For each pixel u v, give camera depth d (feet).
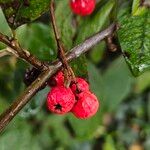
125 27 0.52
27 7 0.47
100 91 0.84
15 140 0.90
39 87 0.44
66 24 0.65
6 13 0.47
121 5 0.61
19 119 0.68
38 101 0.67
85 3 0.59
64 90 0.48
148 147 1.35
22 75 0.70
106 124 1.30
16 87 0.71
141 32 0.51
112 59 0.94
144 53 0.49
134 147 1.32
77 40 0.63
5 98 0.70
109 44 0.59
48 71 0.45
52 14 0.46
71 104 0.48
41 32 0.71
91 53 0.82
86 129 0.87
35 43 0.70
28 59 0.45
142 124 1.32
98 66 0.95
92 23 0.63
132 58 0.48
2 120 0.42
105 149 1.27
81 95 0.50
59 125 1.09
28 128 0.97
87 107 0.50
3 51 0.45
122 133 1.31
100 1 0.65
